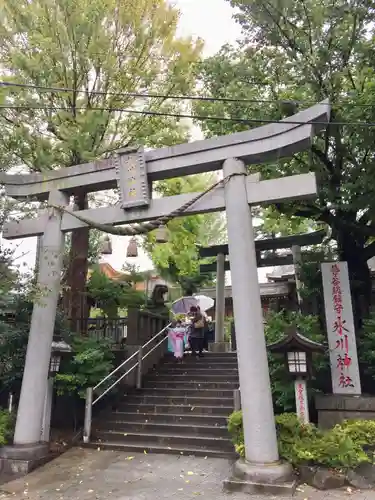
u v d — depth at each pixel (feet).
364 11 28.66
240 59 32.99
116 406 33.60
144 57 34.40
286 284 59.06
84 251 37.88
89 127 29.86
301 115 23.21
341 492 19.65
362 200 29.04
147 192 26.63
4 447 25.07
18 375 30.04
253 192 24.26
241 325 22.59
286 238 44.50
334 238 37.60
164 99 35.01
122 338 42.42
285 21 30.53
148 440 28.19
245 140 24.62
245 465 20.75
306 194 23.20
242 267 23.20
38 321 27.45
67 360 32.12
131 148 26.63
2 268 25.39
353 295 35.37
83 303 37.35
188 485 21.20
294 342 23.94
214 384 35.32
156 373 39.86
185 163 25.88
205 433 28.32
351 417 25.27
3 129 30.25
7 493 21.09
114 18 33.24
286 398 26.61
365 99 26.25
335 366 27.71
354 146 30.60
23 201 27.50
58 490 21.27
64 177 29.32
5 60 31.50
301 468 21.13
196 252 51.83
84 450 27.63
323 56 29.81
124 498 19.92
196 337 42.78
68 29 31.19
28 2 32.30
